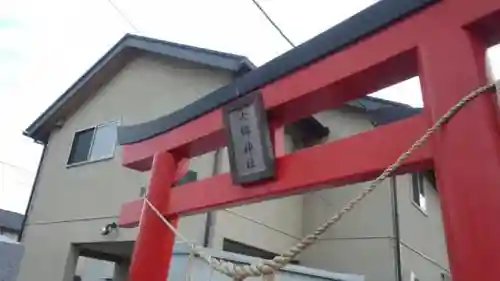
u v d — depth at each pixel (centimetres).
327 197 858
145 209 273
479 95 143
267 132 220
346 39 197
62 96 941
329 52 204
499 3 150
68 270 767
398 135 172
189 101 769
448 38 162
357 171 181
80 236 777
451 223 137
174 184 284
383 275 746
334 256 803
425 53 167
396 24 182
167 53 806
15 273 320
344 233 813
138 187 748
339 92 203
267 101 224
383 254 761
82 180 838
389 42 182
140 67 885
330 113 898
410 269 783
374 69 186
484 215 130
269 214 782
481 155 137
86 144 884
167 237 267
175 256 517
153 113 810
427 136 145
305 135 870
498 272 121
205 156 686
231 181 236
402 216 803
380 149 176
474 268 126
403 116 240
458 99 151
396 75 187
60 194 859
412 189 872
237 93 243
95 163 837
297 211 859
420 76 168
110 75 927
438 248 939
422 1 172
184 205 263
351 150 187
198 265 504
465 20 158
